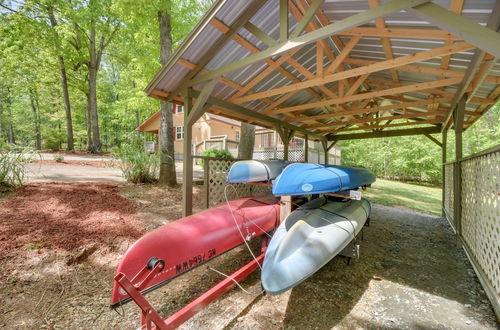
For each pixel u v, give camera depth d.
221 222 2.61
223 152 10.52
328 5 2.77
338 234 2.51
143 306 1.45
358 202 3.77
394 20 2.64
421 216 6.03
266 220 3.08
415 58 2.66
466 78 3.09
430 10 1.72
